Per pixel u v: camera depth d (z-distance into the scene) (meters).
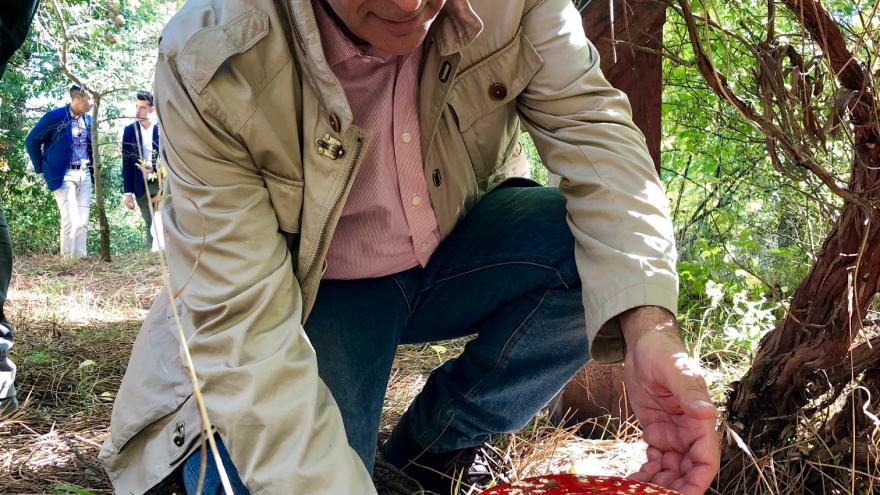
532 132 1.49
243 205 1.24
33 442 2.10
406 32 1.17
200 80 1.22
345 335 1.48
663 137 3.71
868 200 1.40
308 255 1.32
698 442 1.11
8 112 8.95
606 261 1.27
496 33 1.39
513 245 1.55
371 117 1.39
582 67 1.42
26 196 9.04
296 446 1.08
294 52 1.30
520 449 1.91
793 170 1.60
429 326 1.68
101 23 7.81
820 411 1.59
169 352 1.34
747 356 2.54
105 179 9.16
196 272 1.23
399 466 1.79
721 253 3.25
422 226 1.51
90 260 6.81
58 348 3.17
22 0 2.24
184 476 1.26
